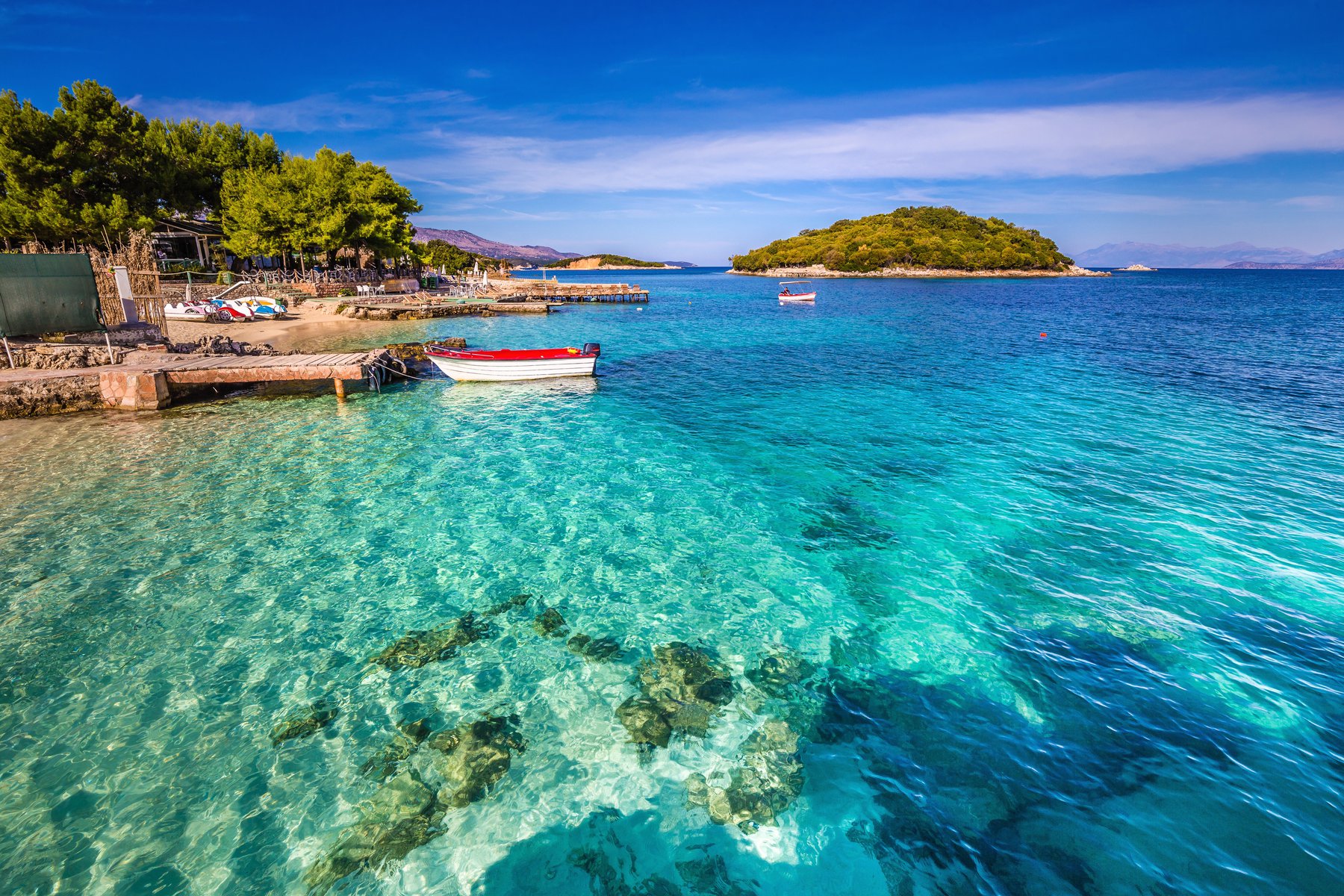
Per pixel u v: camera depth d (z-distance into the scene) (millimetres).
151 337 24688
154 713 6398
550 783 5562
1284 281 163375
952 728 6160
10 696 6602
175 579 8992
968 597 8508
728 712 6449
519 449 15258
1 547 9875
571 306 64312
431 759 5848
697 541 10328
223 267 59469
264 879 4676
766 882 4637
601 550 10023
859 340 37344
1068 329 42938
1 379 17750
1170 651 7258
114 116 39688
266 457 14422
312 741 6055
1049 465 13742
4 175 36594
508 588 8898
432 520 11102
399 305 46500
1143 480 12719
